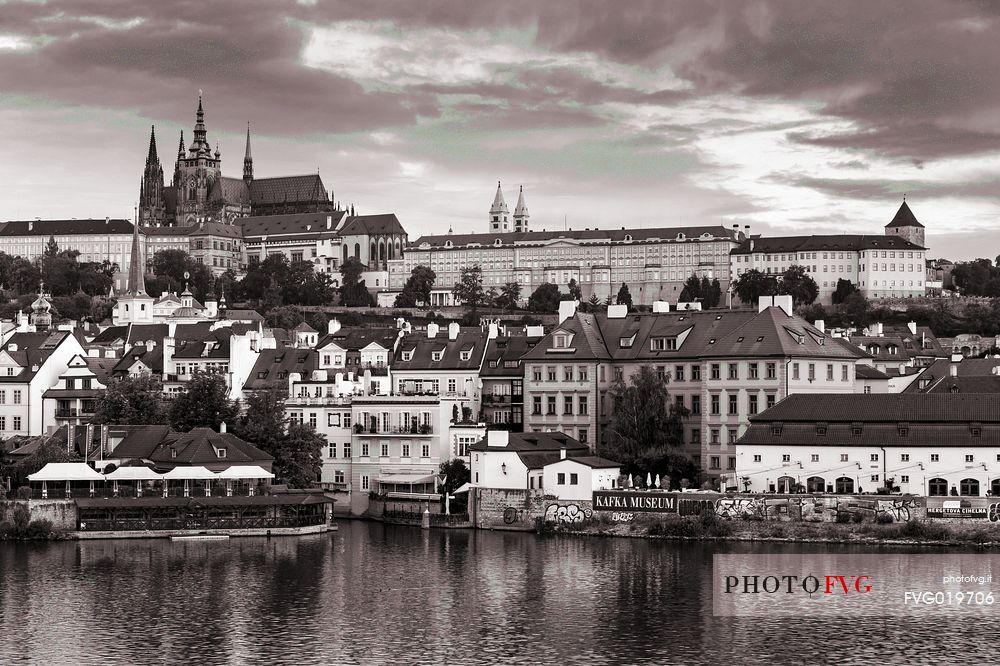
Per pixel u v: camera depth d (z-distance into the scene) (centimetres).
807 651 16725
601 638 17288
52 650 16838
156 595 19512
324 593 19625
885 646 16938
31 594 19550
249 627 17875
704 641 17150
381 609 18738
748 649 16812
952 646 16900
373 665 16288
